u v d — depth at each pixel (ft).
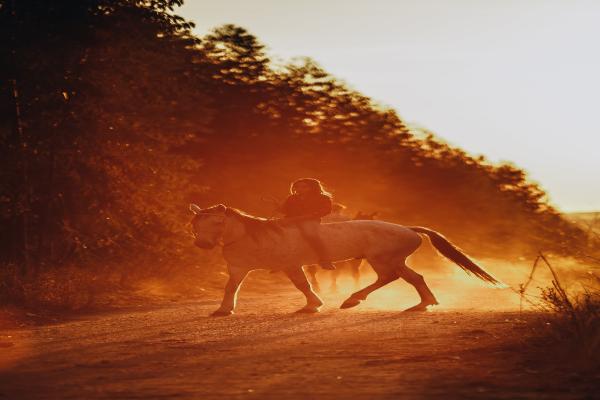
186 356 27.71
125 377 23.61
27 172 67.67
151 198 75.10
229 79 116.57
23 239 65.31
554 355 25.46
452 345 28.58
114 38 69.72
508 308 47.39
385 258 46.26
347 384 21.54
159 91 79.10
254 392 20.71
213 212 45.11
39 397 20.68
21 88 66.33
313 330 35.06
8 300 50.37
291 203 46.93
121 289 63.82
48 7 65.46
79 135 68.44
